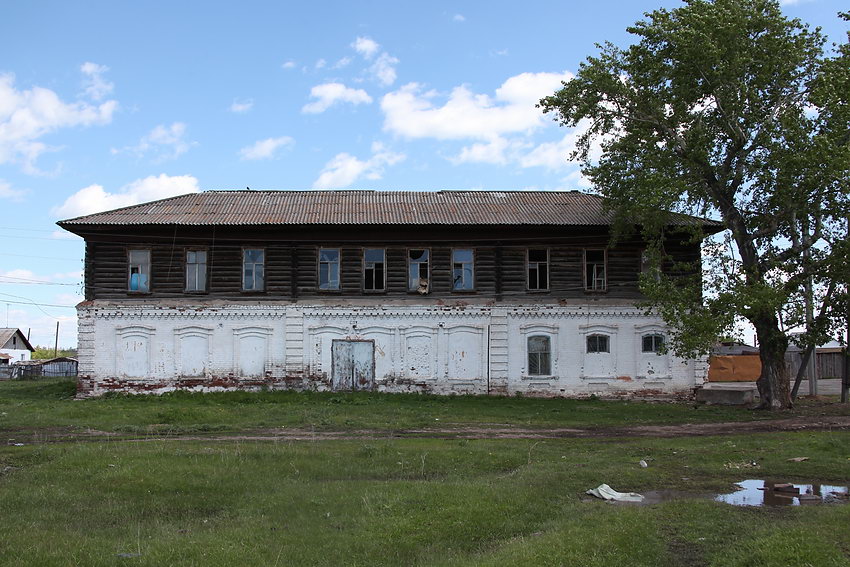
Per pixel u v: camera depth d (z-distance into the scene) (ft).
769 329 91.50
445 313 107.45
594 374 107.55
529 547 31.35
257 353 105.70
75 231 104.32
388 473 48.03
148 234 105.91
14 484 42.55
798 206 83.56
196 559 29.60
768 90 88.43
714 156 91.20
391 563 30.63
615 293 108.88
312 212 109.91
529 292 108.58
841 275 81.76
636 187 90.27
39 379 180.65
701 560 31.17
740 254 91.97
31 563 28.73
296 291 106.73
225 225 104.01
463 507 38.06
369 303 106.83
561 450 57.47
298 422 74.33
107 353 104.12
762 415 85.61
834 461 52.24
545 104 94.63
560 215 109.91
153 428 69.31
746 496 42.45
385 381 106.32
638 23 89.30
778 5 86.79
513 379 107.14
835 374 177.78
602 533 33.06
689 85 88.07
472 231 108.58
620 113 93.61
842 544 31.42
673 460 53.26
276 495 40.91
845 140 83.20
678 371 107.55
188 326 105.40
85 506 38.58
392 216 108.47
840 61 84.43
